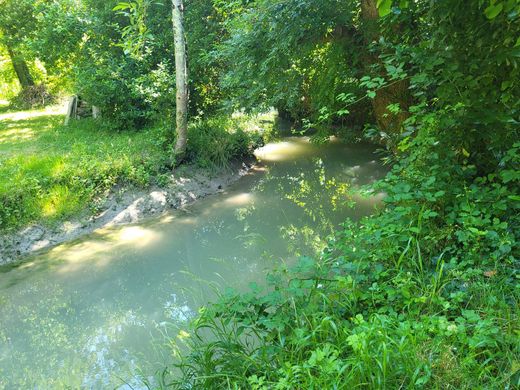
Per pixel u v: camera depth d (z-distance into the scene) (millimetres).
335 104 7383
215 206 8117
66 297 5477
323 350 2215
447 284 2719
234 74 7621
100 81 10281
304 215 7332
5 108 16828
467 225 2971
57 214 7020
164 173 8516
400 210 3170
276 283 2984
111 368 4086
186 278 5676
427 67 3260
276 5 5949
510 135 3221
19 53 16156
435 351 2195
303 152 11383
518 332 2143
